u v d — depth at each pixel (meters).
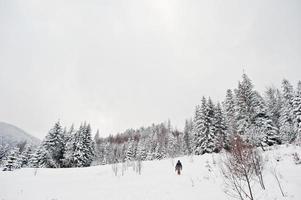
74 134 54.56
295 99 35.78
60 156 52.50
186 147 68.25
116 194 13.83
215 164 20.92
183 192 12.71
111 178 21.67
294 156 17.53
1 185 18.23
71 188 16.81
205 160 27.28
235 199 10.13
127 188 15.60
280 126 43.06
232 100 44.44
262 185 10.84
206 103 44.16
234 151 9.41
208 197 10.98
